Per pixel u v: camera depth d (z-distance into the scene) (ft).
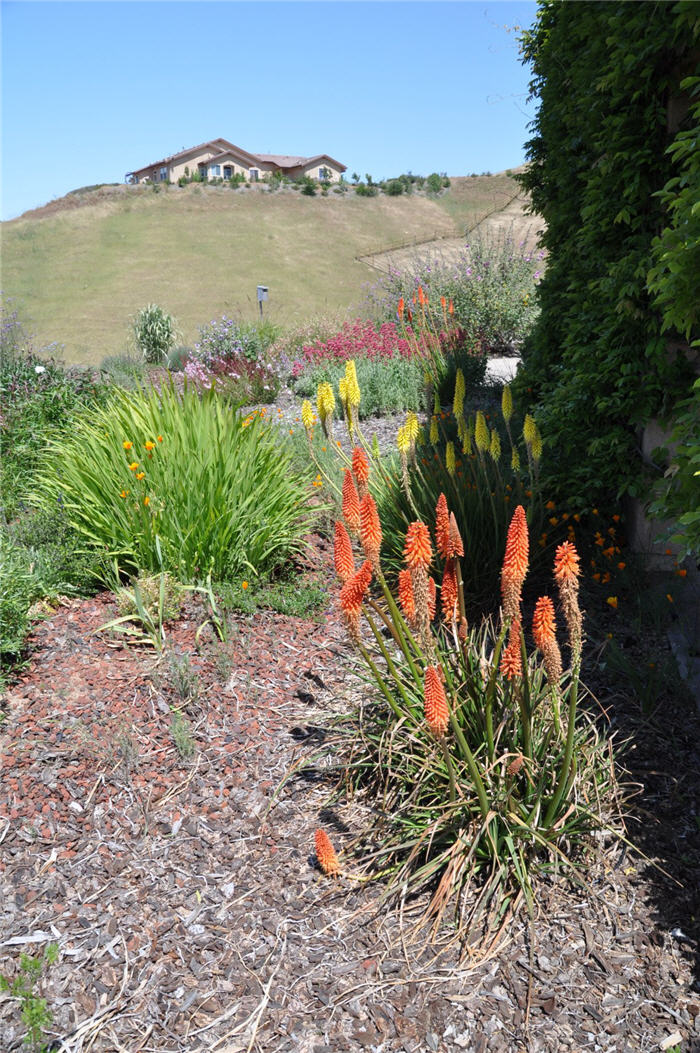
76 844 9.98
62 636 14.26
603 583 16.05
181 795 10.87
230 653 13.96
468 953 8.38
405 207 198.90
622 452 16.57
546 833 8.99
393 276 55.42
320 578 17.71
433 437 17.35
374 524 8.93
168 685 13.03
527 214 23.76
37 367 28.76
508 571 8.00
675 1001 7.72
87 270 142.41
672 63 14.75
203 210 182.80
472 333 43.34
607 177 16.34
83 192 200.95
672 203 10.50
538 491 16.72
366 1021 7.67
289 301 122.62
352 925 8.82
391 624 9.78
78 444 18.01
